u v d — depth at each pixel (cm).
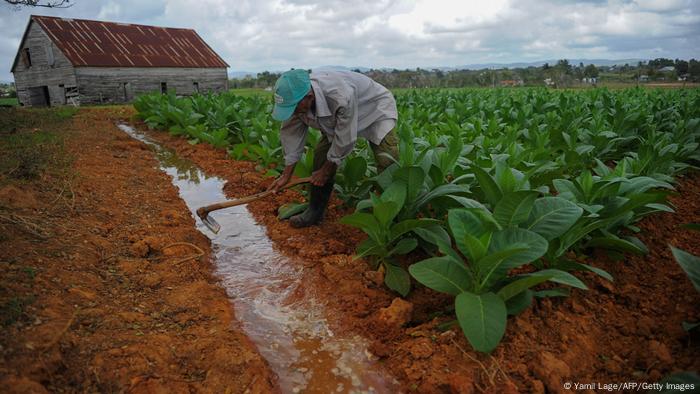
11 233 363
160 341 283
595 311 329
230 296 379
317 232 489
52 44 2375
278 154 697
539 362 270
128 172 676
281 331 333
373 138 453
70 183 529
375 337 320
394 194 368
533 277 274
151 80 2598
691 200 584
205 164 796
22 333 250
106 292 330
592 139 680
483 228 302
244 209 577
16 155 591
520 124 930
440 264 297
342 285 380
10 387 212
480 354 282
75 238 392
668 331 297
